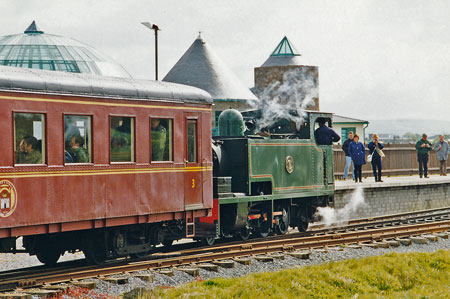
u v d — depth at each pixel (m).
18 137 12.45
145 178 15.09
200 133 16.72
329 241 18.59
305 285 13.27
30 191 12.66
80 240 14.74
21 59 59.91
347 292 13.34
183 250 16.97
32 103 12.68
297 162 21.22
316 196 22.52
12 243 13.09
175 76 48.75
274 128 22.12
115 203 14.38
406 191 31.22
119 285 12.69
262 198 19.55
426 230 21.55
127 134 14.70
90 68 61.38
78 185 13.58
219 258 15.65
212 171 17.48
